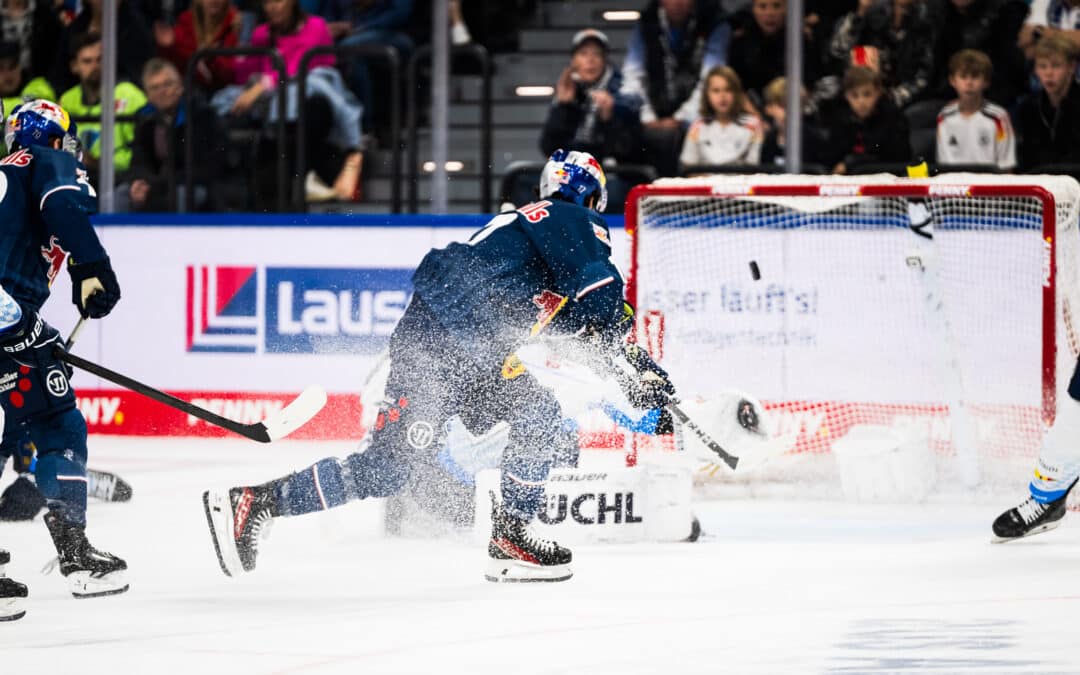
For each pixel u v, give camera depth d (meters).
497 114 22.05
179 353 18.12
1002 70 18.70
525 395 8.84
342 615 7.82
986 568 9.27
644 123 19.19
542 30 22.34
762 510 12.30
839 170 18.38
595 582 8.82
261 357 17.92
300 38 20.30
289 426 8.88
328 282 17.77
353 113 19.97
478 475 10.27
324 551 10.08
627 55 19.69
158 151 19.59
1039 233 14.37
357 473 8.69
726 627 7.40
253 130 19.95
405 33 21.38
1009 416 14.17
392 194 19.30
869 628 7.34
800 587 8.60
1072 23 18.69
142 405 18.16
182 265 18.09
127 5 20.34
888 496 12.76
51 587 8.80
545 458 8.86
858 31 18.66
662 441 13.78
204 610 7.99
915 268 13.95
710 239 14.83
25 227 8.46
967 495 13.01
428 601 8.23
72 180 8.51
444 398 8.72
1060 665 6.47
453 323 8.62
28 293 8.52
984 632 7.22
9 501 11.69
